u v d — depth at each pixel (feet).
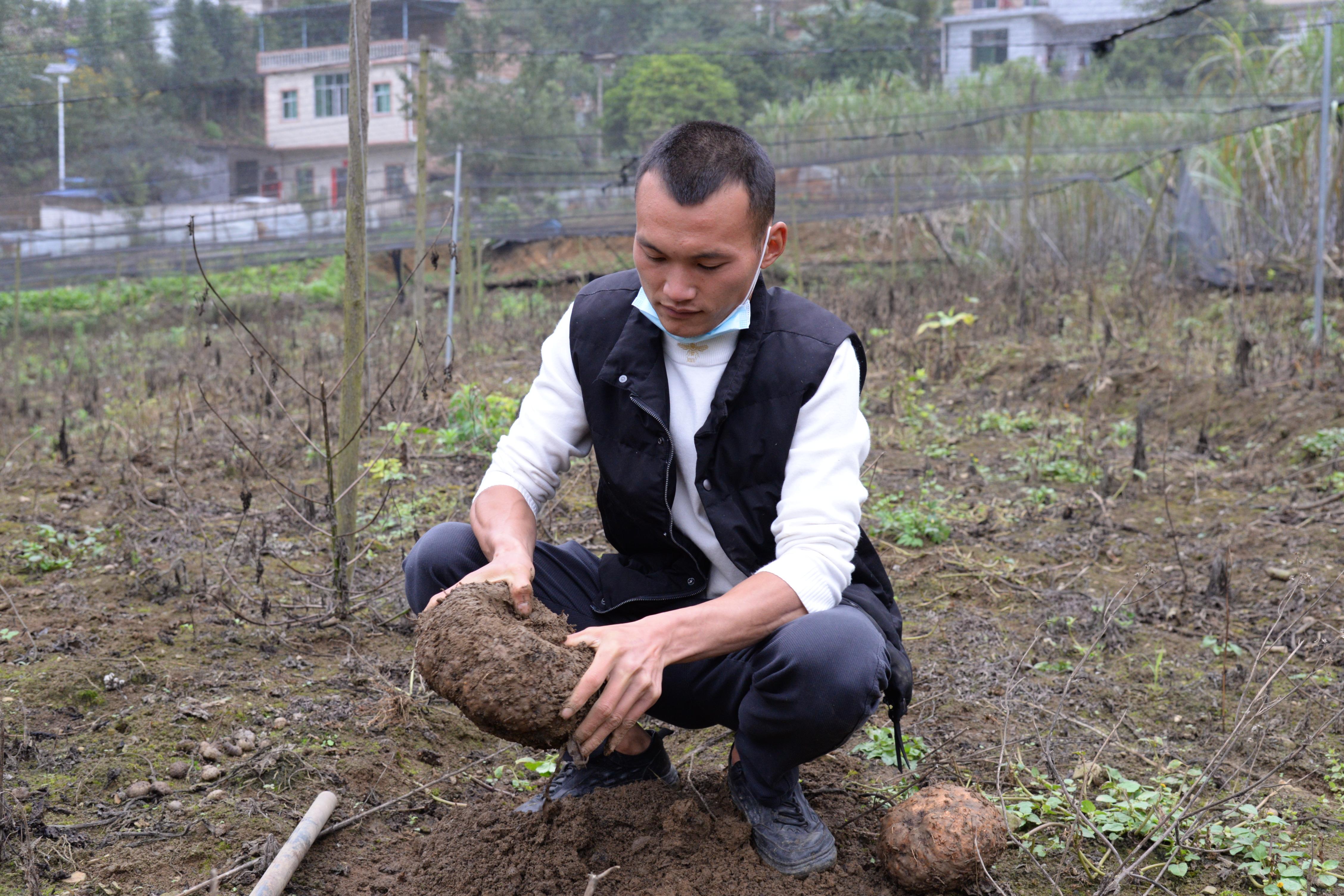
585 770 7.58
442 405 21.79
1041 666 10.88
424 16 27.68
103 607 11.58
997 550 14.66
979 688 10.34
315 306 61.52
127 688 9.53
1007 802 8.02
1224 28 25.46
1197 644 11.48
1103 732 9.45
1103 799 7.90
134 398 25.64
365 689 9.75
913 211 46.93
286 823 7.54
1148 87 30.81
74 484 17.38
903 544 14.76
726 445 6.56
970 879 6.65
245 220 38.70
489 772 8.66
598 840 6.87
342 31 26.96
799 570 6.18
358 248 11.00
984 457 20.06
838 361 6.55
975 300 26.55
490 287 61.87
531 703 5.56
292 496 15.34
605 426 6.78
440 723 9.33
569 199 43.55
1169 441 20.54
